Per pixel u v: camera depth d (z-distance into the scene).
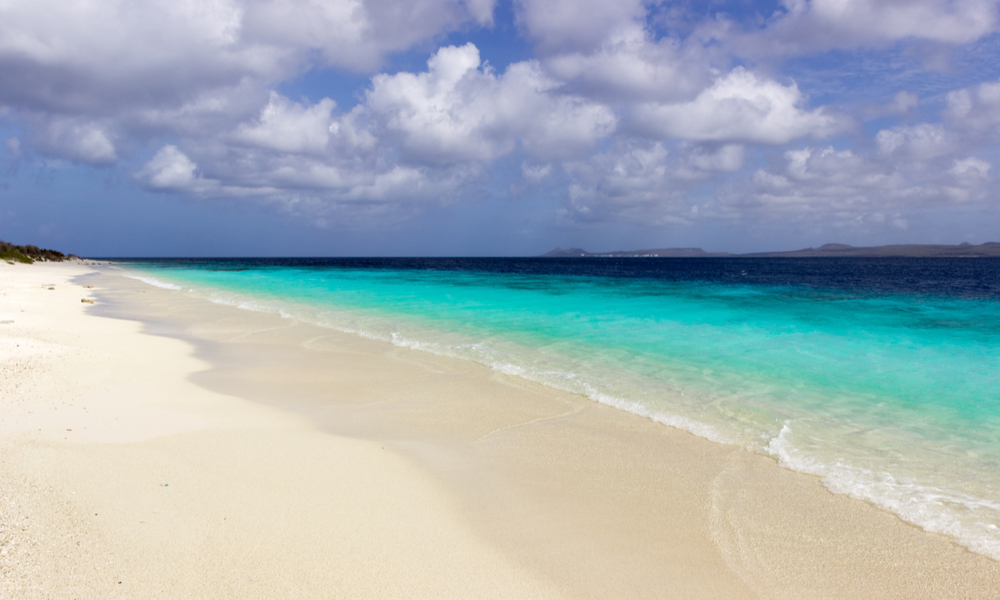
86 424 6.51
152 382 9.09
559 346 12.90
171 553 3.85
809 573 4.04
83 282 37.53
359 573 3.79
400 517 4.67
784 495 5.32
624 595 3.71
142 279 43.25
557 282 40.62
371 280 43.06
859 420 7.59
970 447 6.60
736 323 16.75
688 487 5.48
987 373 10.31
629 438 6.87
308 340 13.93
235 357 11.81
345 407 8.19
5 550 3.51
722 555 4.26
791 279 48.53
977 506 5.10
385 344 13.31
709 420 7.56
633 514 4.89
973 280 46.34
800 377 9.98
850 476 5.75
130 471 5.20
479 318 18.05
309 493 5.04
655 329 15.50
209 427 6.82
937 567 4.12
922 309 21.00
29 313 16.11
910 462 6.14
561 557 4.16
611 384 9.42
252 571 3.71
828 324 16.66
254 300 24.62
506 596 3.63
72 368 9.34
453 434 6.98
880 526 4.74
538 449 6.47
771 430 7.17
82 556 3.65
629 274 61.25
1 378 8.17
